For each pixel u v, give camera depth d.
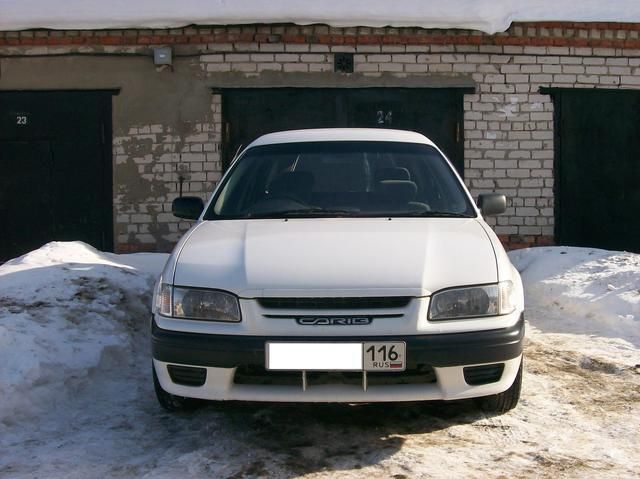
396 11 8.32
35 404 4.16
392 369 3.41
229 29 8.66
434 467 3.43
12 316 5.03
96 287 5.81
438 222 4.26
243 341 3.46
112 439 3.79
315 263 3.62
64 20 8.38
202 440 3.77
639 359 5.06
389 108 8.82
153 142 8.77
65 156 8.83
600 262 6.86
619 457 3.55
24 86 8.74
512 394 3.97
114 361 4.97
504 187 8.92
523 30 8.79
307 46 8.72
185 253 3.90
